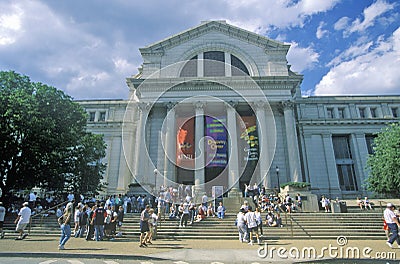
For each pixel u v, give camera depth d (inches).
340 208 805.2
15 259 347.6
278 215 649.6
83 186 994.7
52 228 632.4
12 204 875.4
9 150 789.2
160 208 629.3
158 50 1338.6
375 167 1091.9
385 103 1478.8
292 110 1204.5
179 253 383.6
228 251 402.0
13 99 771.4
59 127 868.6
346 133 1429.6
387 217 455.8
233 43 1358.3
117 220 576.4
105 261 340.2
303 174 1355.8
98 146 1098.7
